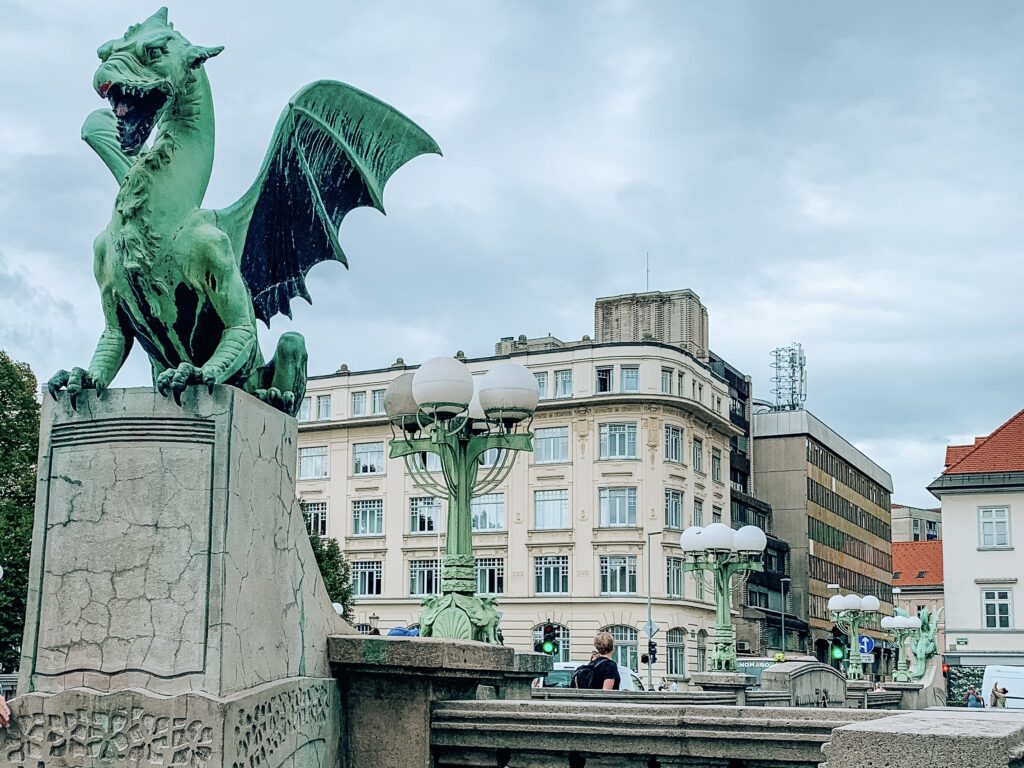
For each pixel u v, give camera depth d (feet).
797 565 249.96
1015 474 168.35
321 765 16.67
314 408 212.43
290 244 19.06
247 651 14.93
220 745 13.87
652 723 15.64
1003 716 13.03
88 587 14.80
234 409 14.89
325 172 19.80
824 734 14.58
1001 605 166.81
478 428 33.27
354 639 17.38
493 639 30.94
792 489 252.42
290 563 16.43
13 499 117.29
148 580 14.60
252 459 15.33
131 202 15.98
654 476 186.70
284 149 18.69
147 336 16.56
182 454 14.78
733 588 208.44
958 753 10.67
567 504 189.47
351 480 205.87
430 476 33.86
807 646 246.27
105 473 14.96
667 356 191.52
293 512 16.66
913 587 338.13
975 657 166.20
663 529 186.09
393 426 34.91
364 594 201.77
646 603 182.50
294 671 16.31
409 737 17.17
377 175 20.86
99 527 14.88
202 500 14.65
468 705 17.24
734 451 232.73
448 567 31.19
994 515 169.07
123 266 16.03
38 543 15.21
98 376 15.20
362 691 17.53
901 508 464.65
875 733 10.97
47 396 15.48
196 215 16.31
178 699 14.05
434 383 31.42
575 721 16.11
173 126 16.33
